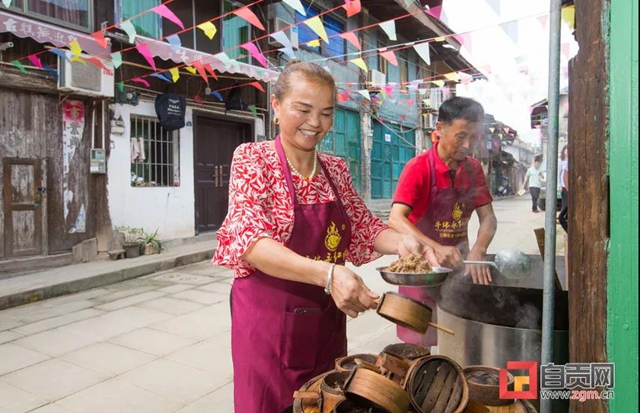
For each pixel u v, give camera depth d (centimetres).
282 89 153
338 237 166
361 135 1198
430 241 190
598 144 108
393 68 1283
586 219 113
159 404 283
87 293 532
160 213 726
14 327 420
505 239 345
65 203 617
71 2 592
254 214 147
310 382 132
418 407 108
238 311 164
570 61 119
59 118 607
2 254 559
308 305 158
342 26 1102
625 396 104
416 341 246
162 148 734
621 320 104
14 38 548
